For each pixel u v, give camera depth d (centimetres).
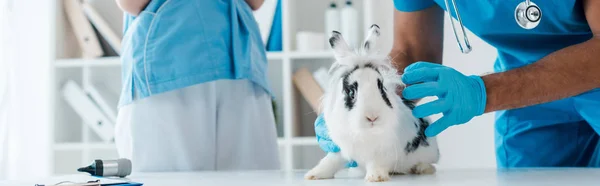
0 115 257
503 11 124
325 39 272
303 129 281
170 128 152
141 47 151
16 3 273
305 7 288
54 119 272
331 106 94
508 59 147
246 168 160
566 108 148
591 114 138
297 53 259
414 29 145
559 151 155
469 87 98
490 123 267
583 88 103
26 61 275
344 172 115
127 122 154
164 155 152
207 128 157
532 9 106
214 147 159
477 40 258
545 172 111
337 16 267
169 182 97
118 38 279
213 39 154
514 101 102
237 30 159
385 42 269
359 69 91
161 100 152
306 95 267
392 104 90
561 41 131
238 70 155
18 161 271
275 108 258
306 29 288
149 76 150
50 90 270
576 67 101
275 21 268
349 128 90
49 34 271
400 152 95
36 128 276
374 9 268
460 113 98
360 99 87
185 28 152
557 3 119
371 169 93
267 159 165
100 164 108
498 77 102
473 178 95
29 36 276
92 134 289
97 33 285
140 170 152
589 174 103
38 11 276
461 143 271
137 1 150
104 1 294
